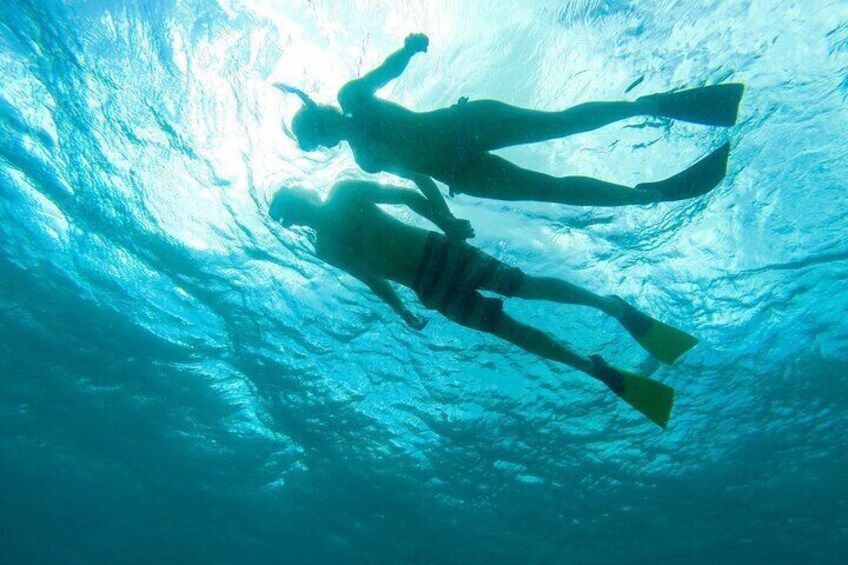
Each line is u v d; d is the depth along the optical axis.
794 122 6.77
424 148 3.83
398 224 4.31
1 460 17.58
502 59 5.88
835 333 11.02
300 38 5.90
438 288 4.17
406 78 6.03
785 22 5.68
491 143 3.76
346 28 5.69
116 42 6.35
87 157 8.02
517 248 8.52
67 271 10.45
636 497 16.56
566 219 7.96
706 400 12.73
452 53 5.81
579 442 13.84
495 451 14.30
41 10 6.11
